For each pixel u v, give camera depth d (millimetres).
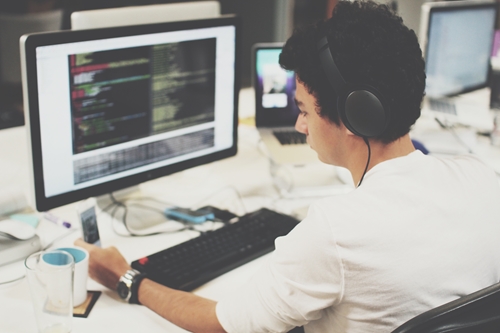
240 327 874
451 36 2102
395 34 818
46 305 935
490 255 835
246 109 2299
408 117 842
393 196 805
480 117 2094
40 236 1289
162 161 1440
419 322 724
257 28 4402
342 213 789
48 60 1146
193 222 1393
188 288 1104
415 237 780
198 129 1493
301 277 803
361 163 895
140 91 1333
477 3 2156
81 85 1217
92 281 1129
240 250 1232
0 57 3191
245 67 4520
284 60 904
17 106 3852
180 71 1399
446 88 2166
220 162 1796
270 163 1784
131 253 1240
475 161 929
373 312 794
